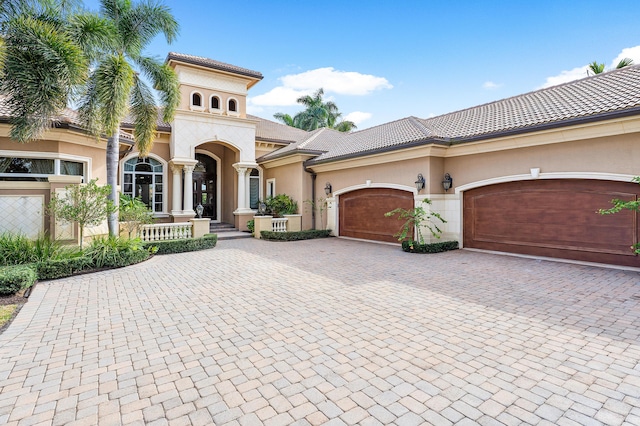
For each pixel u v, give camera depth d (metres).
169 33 12.85
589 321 5.68
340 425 3.14
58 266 9.18
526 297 7.11
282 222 19.25
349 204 18.25
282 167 21.30
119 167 18.31
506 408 3.36
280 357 4.53
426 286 8.15
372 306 6.68
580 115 9.57
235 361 4.43
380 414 3.29
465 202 13.55
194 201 22.52
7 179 11.90
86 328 5.65
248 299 7.26
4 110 11.41
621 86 10.69
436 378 3.94
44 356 4.61
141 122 13.73
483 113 15.05
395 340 5.04
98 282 8.83
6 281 7.26
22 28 8.80
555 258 10.97
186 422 3.20
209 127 19.28
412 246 13.04
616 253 9.68
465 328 5.48
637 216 9.30
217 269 10.45
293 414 3.30
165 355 4.62
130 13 12.27
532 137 10.86
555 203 10.95
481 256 12.01
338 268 10.45
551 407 3.37
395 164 15.09
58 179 10.93
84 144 13.44
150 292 7.88
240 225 20.50
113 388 3.81
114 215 12.13
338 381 3.90
